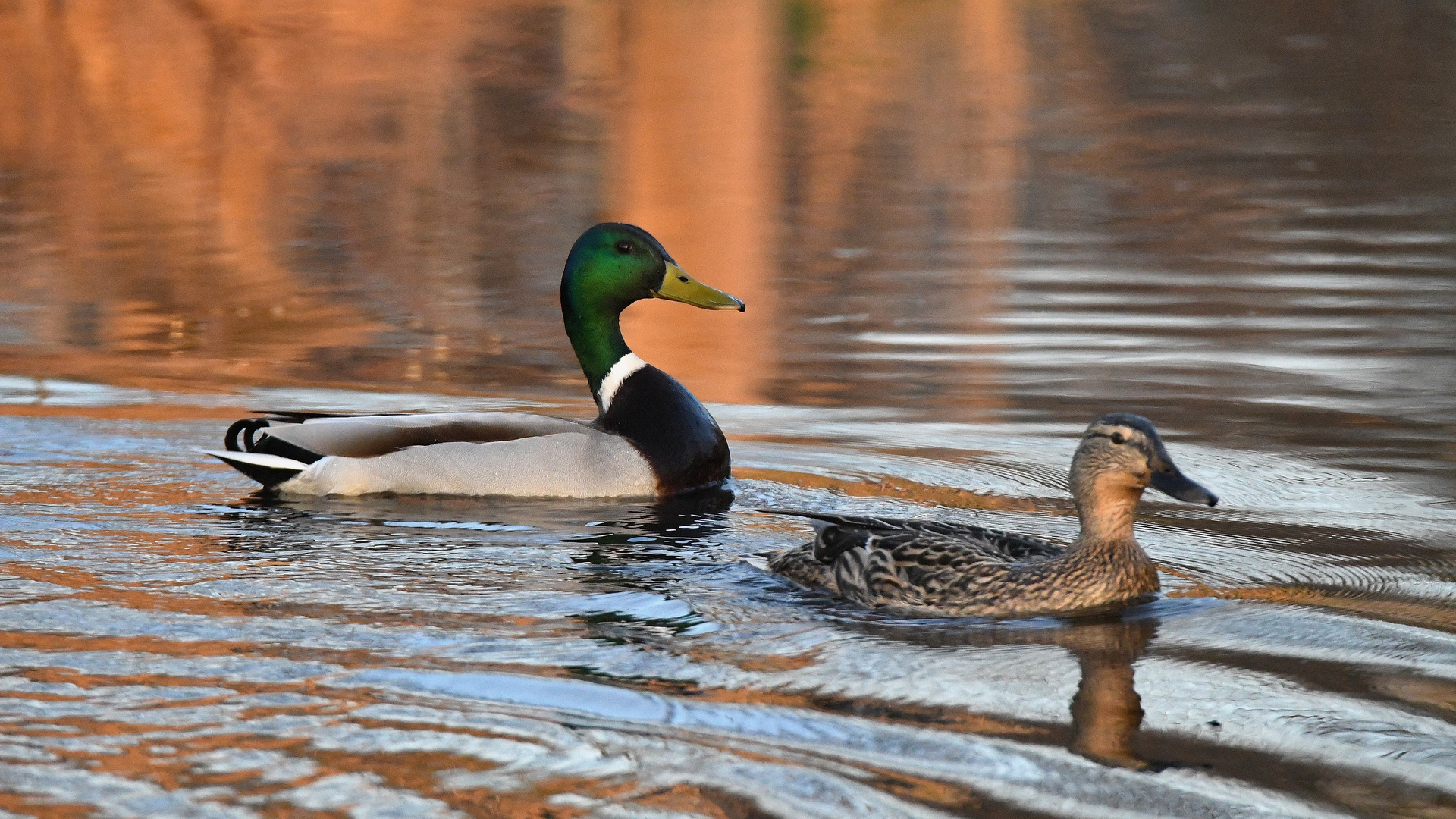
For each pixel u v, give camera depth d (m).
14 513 11.52
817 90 40.75
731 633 9.06
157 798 6.72
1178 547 10.95
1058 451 13.69
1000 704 7.97
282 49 40.88
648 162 31.81
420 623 9.09
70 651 8.47
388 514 11.87
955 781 7.00
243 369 17.09
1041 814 6.68
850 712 7.81
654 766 7.11
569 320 13.66
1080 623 9.35
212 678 8.09
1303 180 29.33
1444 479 12.69
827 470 13.23
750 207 27.56
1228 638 9.06
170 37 39.56
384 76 40.00
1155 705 7.97
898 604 9.62
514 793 6.82
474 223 26.30
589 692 8.01
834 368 17.12
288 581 9.92
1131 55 46.66
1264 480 12.72
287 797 6.75
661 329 19.30
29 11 39.12
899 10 53.06
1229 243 24.05
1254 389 15.80
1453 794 6.93
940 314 19.70
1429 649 8.84
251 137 33.47
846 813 6.67
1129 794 6.90
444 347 18.34
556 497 12.46
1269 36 49.56
